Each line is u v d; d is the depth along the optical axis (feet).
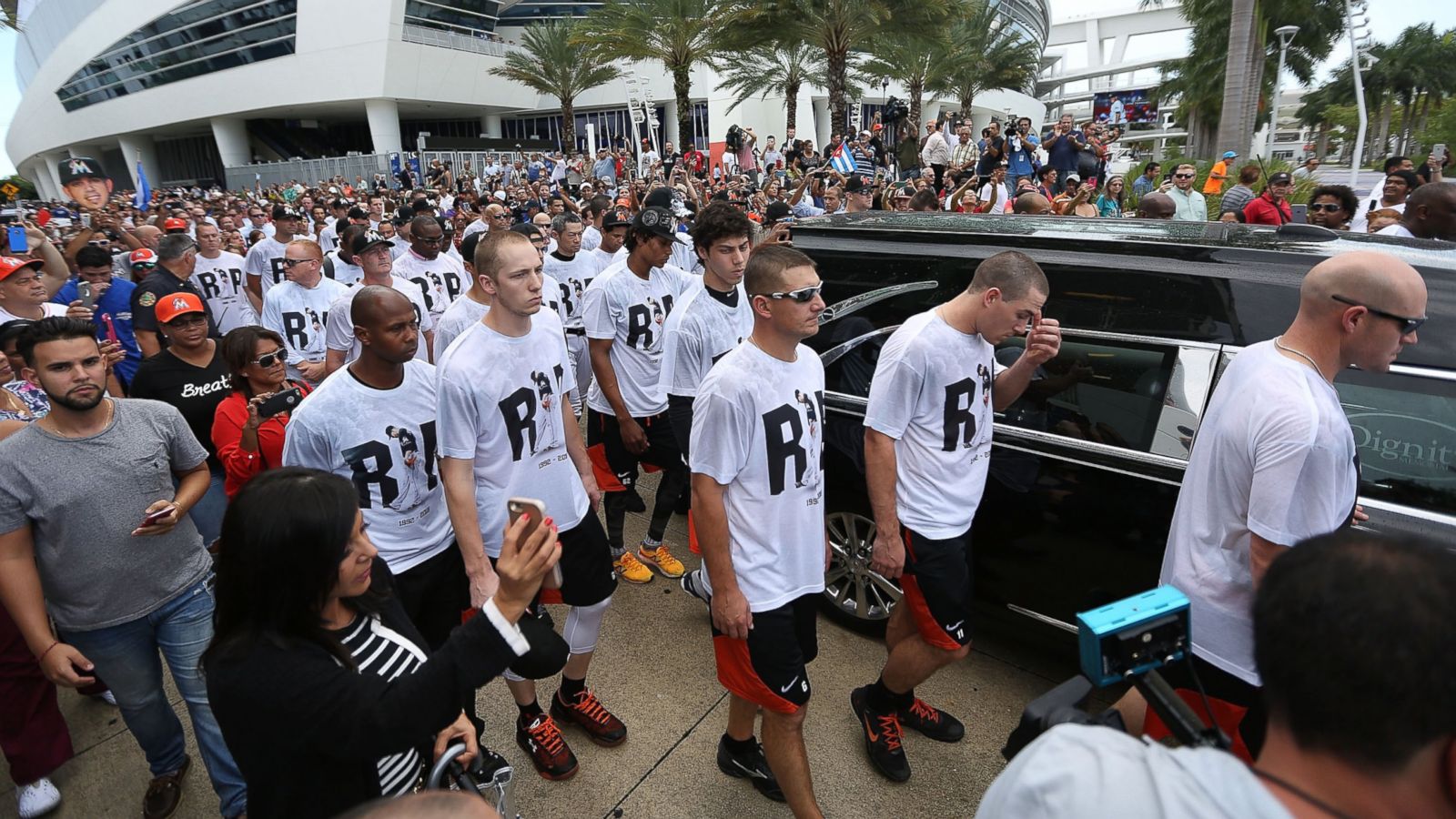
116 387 14.47
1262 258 8.84
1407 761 2.70
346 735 4.61
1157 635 3.95
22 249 17.37
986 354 8.64
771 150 66.85
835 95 67.92
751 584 7.67
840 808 8.75
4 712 8.88
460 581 9.41
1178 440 8.73
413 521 8.82
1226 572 6.64
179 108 177.17
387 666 5.32
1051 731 3.31
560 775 9.21
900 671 8.85
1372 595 2.73
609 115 172.96
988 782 9.09
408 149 191.52
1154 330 9.12
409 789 5.68
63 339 7.45
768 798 8.94
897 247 12.05
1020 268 7.98
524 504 4.93
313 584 4.70
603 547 9.59
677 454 13.53
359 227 21.98
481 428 8.55
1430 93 156.15
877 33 67.72
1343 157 161.79
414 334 8.21
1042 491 9.85
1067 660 10.30
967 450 8.69
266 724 4.68
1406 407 7.80
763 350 7.60
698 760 9.57
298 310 17.33
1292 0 79.00
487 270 8.33
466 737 5.91
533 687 9.18
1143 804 2.81
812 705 10.47
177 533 8.59
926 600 8.61
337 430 8.25
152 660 8.67
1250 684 6.55
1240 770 2.85
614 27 87.45
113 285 18.10
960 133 54.80
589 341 13.65
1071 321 9.85
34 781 9.25
